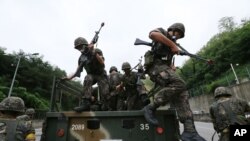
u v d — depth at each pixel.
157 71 3.22
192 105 38.81
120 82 5.01
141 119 3.28
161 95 3.02
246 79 27.81
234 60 36.56
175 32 3.50
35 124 29.45
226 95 4.22
